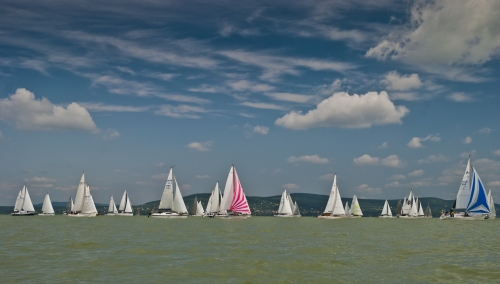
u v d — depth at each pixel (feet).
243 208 347.36
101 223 298.15
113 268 81.76
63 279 70.95
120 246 121.39
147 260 92.32
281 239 150.30
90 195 476.95
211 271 78.43
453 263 89.56
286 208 540.93
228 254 103.19
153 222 319.68
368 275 75.61
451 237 166.09
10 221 340.18
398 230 222.89
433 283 68.74
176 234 174.40
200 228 223.92
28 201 522.47
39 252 106.32
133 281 69.51
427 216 609.42
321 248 118.01
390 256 101.35
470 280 70.95
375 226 281.74
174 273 76.48
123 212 577.84
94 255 100.73
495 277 73.61
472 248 120.37
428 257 99.50
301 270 80.23
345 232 200.23
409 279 72.08
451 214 430.20
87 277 72.69
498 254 105.60
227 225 266.98
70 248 115.75
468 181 373.61
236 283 68.03
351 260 93.76
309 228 240.94
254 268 81.82
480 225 295.48
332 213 460.55
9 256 98.37
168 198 391.86
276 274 75.97
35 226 245.04
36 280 70.08
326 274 76.43
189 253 105.09
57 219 408.46
